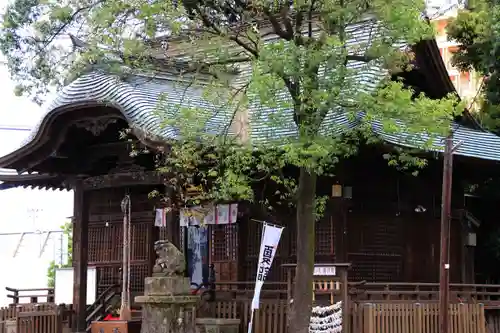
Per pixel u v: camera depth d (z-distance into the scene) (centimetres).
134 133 1795
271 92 1262
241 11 1481
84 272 2186
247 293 1922
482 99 2806
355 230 1991
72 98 1950
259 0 1402
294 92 1313
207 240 2167
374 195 2038
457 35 2709
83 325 2148
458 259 2169
